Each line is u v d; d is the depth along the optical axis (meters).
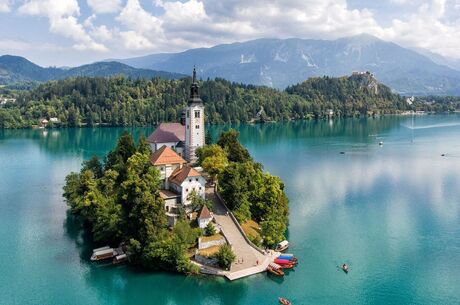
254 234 131.50
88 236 138.75
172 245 112.81
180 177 142.00
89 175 151.12
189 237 118.00
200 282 108.50
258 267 113.38
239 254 118.31
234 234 127.19
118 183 150.12
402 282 108.88
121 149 173.12
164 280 109.88
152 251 112.75
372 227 146.50
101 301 101.94
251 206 144.62
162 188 150.00
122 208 125.75
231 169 140.62
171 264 113.19
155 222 117.62
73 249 128.38
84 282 109.69
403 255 124.06
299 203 173.75
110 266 117.12
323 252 125.56
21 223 151.50
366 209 166.38
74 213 158.25
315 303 99.44
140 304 101.25
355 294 103.19
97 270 115.19
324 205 171.25
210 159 158.38
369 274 112.69
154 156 160.50
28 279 111.06
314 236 137.75
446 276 111.94
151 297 103.56
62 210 166.75
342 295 102.69
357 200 178.75
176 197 139.00
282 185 157.50
